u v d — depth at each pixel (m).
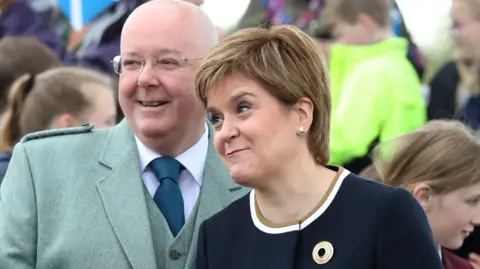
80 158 5.50
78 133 5.64
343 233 4.65
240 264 4.83
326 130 4.75
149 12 5.36
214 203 5.49
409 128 8.67
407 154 5.97
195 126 5.46
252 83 4.60
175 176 5.49
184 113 5.38
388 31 9.10
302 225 4.71
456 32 9.57
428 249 4.63
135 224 5.34
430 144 5.94
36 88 7.04
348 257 4.59
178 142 5.48
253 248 4.81
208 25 5.44
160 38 5.30
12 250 5.31
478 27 9.41
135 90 5.35
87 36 10.01
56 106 7.00
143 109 5.36
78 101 7.02
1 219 5.42
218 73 4.61
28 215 5.36
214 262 4.93
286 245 4.69
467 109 9.41
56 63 7.79
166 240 5.38
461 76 9.51
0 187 5.68
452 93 9.48
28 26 11.07
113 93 7.41
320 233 4.68
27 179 5.43
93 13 9.95
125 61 5.37
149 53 5.30
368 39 8.98
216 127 4.72
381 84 8.62
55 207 5.37
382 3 9.03
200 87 4.70
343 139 8.50
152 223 5.40
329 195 4.73
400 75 8.70
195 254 5.34
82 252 5.27
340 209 4.70
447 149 5.90
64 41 11.22
